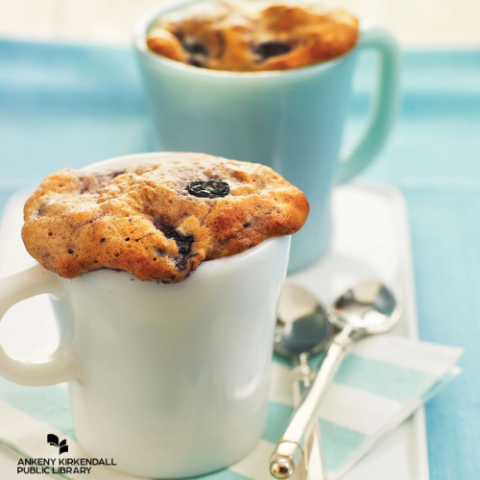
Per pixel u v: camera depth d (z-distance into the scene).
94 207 0.67
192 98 0.79
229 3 0.83
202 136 0.80
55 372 0.70
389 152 0.95
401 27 1.25
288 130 0.79
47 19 1.26
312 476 0.70
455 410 0.75
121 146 0.95
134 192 0.68
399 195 0.90
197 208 0.67
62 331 0.70
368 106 1.00
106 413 0.70
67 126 0.97
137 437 0.70
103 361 0.69
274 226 0.68
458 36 1.22
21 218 0.86
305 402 0.73
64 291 0.68
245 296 0.68
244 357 0.69
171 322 0.67
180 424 0.70
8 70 1.02
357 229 0.87
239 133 0.79
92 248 0.66
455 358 0.76
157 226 0.67
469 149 0.95
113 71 1.03
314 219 0.83
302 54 0.79
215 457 0.71
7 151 0.94
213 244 0.67
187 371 0.69
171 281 0.66
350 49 0.80
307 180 0.81
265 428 0.73
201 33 0.81
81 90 1.00
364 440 0.72
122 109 0.99
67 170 0.70
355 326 0.79
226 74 0.78
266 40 0.80
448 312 0.81
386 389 0.75
